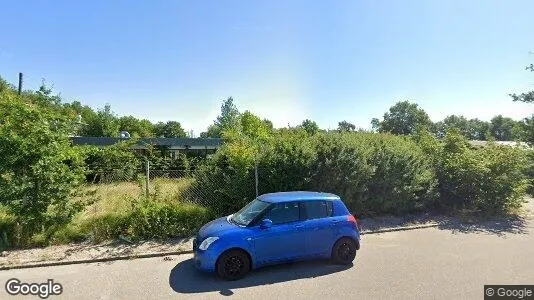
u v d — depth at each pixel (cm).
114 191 1045
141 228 909
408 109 9056
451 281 632
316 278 657
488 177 1248
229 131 1388
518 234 1007
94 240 875
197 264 664
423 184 1272
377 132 1395
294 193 790
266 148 1098
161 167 1247
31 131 860
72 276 677
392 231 1046
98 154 1066
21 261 746
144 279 659
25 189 837
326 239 727
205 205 1065
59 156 885
